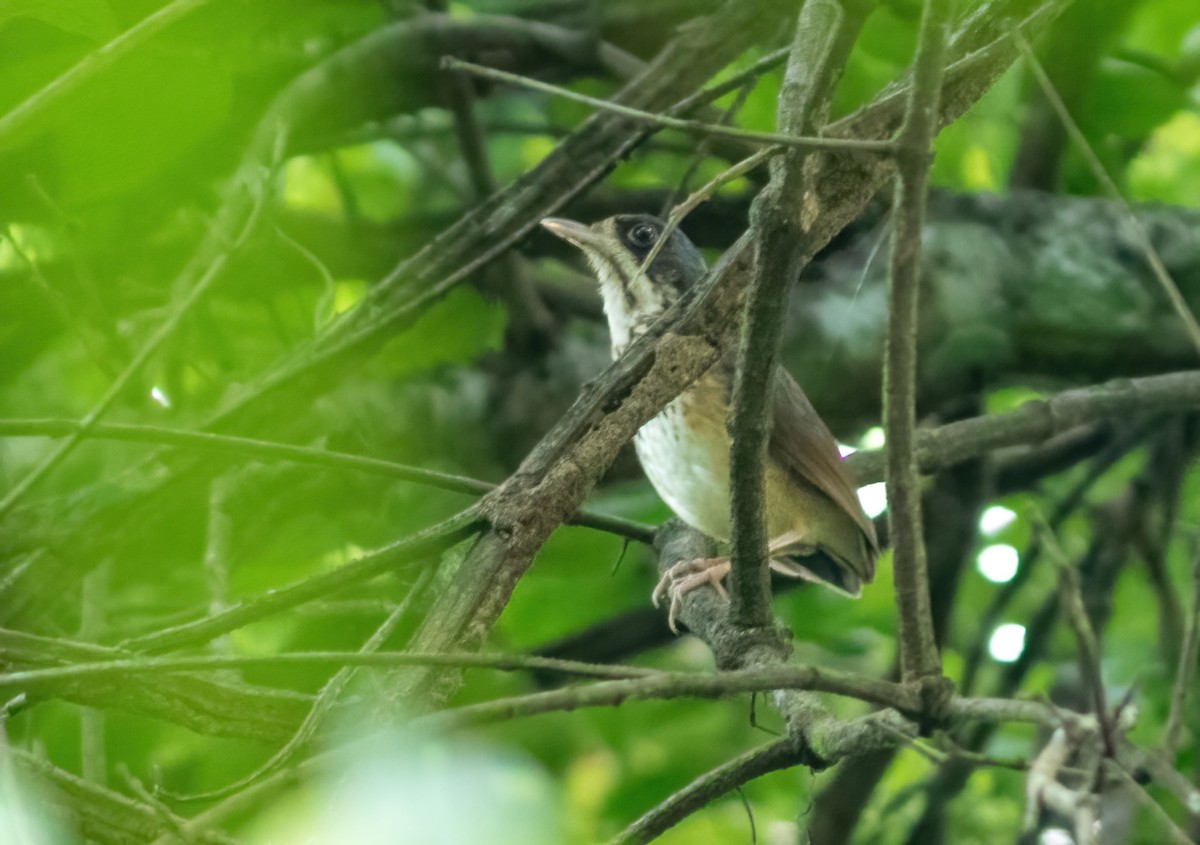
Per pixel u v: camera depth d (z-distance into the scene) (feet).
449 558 23.67
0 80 24.47
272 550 36.78
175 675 21.53
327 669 31.48
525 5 40.19
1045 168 38.42
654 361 20.75
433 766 13.21
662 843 38.06
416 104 36.88
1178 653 37.27
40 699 20.90
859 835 38.47
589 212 42.19
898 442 18.22
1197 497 44.50
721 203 41.60
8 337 37.37
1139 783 18.80
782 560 39.32
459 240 34.27
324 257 39.47
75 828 18.70
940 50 16.78
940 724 18.39
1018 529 46.52
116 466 36.78
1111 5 33.88
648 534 32.99
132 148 24.50
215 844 17.74
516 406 36.91
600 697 16.08
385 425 36.47
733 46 35.06
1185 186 47.52
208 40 25.68
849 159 19.74
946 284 36.47
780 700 21.62
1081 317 36.55
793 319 37.47
